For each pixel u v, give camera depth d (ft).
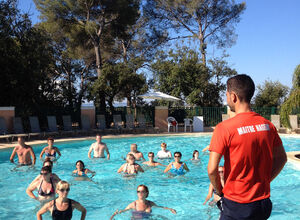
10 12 60.95
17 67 57.36
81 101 90.99
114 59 104.22
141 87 75.56
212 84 81.71
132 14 80.43
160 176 26.45
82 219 15.17
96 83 69.92
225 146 6.38
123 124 67.97
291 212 17.78
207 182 24.77
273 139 6.71
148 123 69.77
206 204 19.27
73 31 84.79
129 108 72.28
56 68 92.89
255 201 6.36
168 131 66.03
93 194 21.38
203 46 86.94
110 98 72.84
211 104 82.64
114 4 76.13
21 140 29.45
